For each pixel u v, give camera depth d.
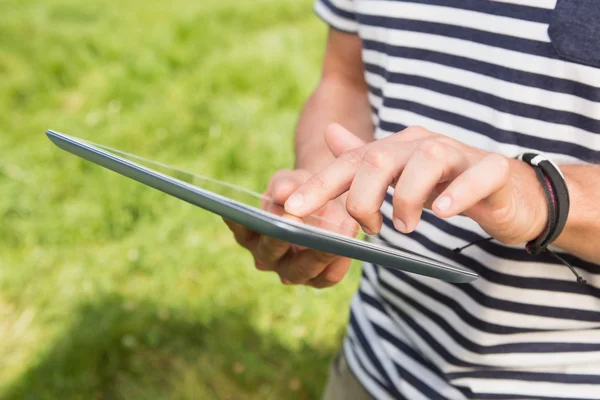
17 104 4.04
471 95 1.00
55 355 2.38
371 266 1.22
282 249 1.04
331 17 1.28
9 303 2.67
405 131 0.76
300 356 2.42
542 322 0.99
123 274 2.75
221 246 2.89
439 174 0.65
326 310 2.57
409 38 1.06
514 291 0.98
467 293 1.02
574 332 1.00
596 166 0.88
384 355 1.19
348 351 1.29
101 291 2.66
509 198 0.67
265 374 2.37
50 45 4.53
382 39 1.11
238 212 0.60
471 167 0.63
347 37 1.28
